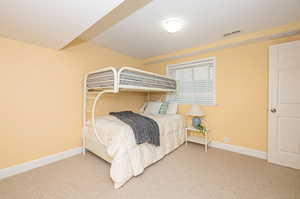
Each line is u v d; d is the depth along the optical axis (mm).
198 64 3180
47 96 2195
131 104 3693
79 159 2342
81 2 1165
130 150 1782
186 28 2188
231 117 2717
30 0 1124
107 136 1999
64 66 2389
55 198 1452
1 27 1570
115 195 1503
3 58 1802
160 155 2318
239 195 1504
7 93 1835
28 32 1691
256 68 2439
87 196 1484
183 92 3480
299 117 1992
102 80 2145
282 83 2111
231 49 2705
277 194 1515
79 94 2600
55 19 1425
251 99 2494
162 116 2924
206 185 1670
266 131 2354
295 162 2021
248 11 1752
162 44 2838
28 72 2004
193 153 2611
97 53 2889
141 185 1669
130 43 2805
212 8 1689
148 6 1640
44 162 2143
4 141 1820
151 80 2613
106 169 2025
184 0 1538
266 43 2350
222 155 2512
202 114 2863
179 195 1506
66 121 2422
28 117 2010
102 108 3002
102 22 2012
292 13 1783
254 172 1943
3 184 1664
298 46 1978
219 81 2861
